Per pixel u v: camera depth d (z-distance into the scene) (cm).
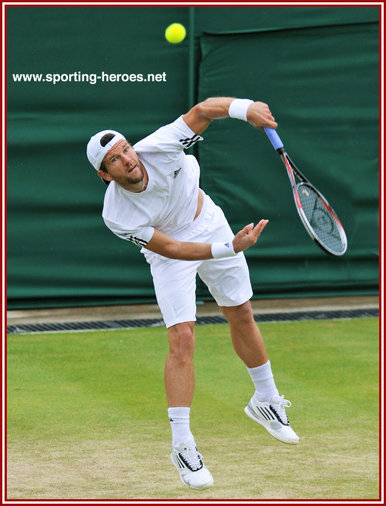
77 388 1323
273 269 1808
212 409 1246
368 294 1858
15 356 1474
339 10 1755
